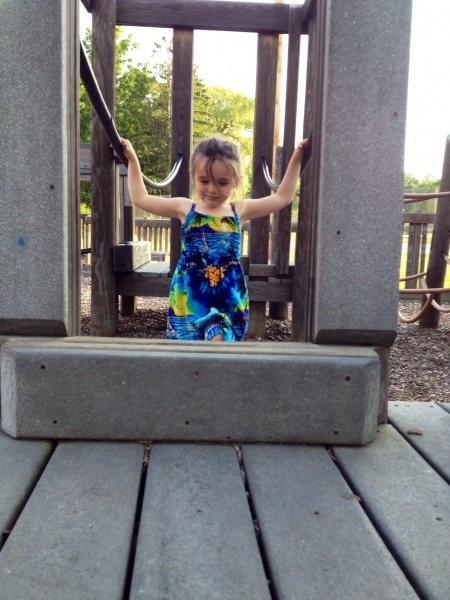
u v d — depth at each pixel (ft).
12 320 6.89
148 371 6.43
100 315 14.51
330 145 6.75
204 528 4.67
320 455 6.26
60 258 6.78
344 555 4.34
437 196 15.66
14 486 5.32
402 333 17.56
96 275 14.38
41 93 6.52
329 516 4.93
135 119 105.91
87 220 34.47
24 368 6.40
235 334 8.24
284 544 4.47
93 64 13.48
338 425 6.54
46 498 5.11
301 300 14.21
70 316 7.10
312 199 7.42
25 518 4.75
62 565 4.12
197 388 6.47
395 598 3.84
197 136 126.41
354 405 6.52
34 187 6.68
